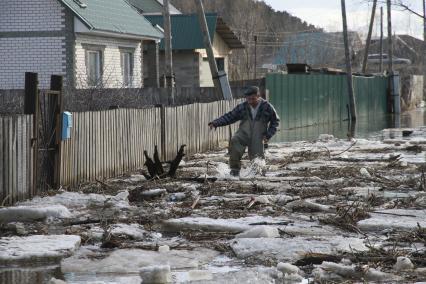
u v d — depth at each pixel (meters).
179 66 57.50
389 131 38.97
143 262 10.86
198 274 10.05
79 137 17.66
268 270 10.23
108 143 19.33
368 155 24.64
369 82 57.94
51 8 37.22
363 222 13.07
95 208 14.89
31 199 15.38
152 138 22.58
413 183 17.56
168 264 10.77
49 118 16.33
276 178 18.81
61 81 16.58
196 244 12.05
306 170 20.61
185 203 15.27
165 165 22.09
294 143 30.17
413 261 10.62
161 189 16.45
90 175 18.31
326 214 14.08
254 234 12.17
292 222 13.34
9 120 14.66
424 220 13.30
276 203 15.23
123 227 12.95
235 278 9.87
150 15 60.47
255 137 20.08
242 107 20.30
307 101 45.81
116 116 19.84
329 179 18.73
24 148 15.29
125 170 20.48
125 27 41.16
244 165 21.47
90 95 26.39
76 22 37.12
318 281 9.77
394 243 11.66
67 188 16.97
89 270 10.50
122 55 42.75
